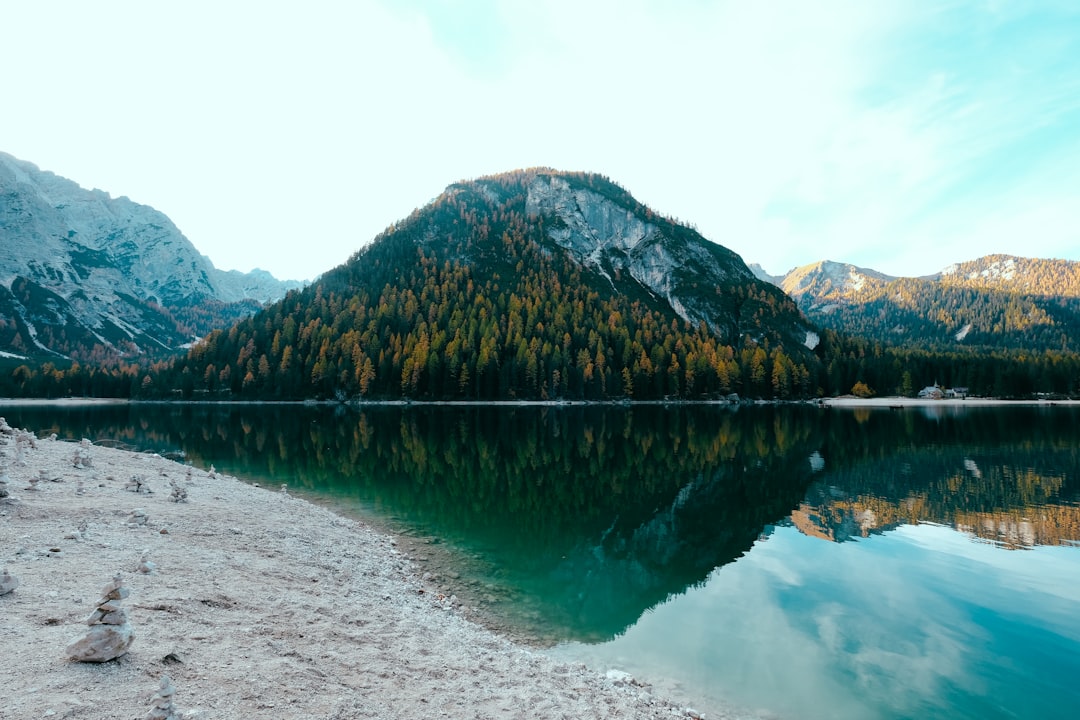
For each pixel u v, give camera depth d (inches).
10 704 270.5
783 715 477.4
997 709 485.7
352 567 757.9
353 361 5684.1
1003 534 1040.2
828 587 792.9
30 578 462.6
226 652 386.6
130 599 448.5
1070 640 616.1
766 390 6092.5
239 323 6776.6
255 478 1544.0
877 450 2165.4
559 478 1684.3
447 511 1244.5
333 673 397.7
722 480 1641.2
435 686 418.0
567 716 409.4
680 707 482.9
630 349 6235.2
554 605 735.7
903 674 546.9
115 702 287.9
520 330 6245.1
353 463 1877.5
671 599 757.3
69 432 2667.3
